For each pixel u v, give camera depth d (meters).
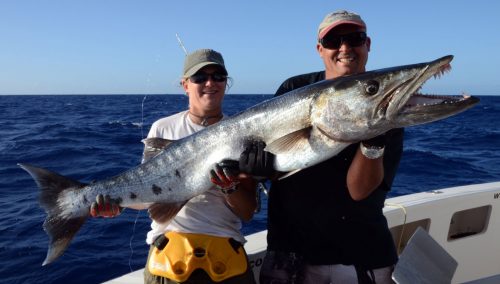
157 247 3.17
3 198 8.49
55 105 64.62
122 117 34.03
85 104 68.62
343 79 2.99
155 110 45.00
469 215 4.77
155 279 3.11
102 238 6.52
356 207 3.21
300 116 3.11
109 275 5.45
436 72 2.76
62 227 3.64
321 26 3.48
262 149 3.06
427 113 2.71
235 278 3.14
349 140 2.96
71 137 19.12
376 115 2.85
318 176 3.25
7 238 6.48
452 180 11.16
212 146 3.35
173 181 3.46
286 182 3.36
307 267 3.32
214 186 3.33
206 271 3.05
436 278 3.16
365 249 3.23
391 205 4.36
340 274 3.25
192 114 3.69
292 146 3.06
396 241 4.39
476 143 18.89
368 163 2.88
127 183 3.57
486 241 4.79
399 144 3.18
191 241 3.13
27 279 5.36
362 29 3.35
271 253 3.44
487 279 4.37
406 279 2.98
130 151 15.05
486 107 60.94
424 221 4.51
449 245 4.60
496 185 5.06
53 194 3.67
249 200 3.30
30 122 28.66
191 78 3.54
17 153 14.29
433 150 16.33
